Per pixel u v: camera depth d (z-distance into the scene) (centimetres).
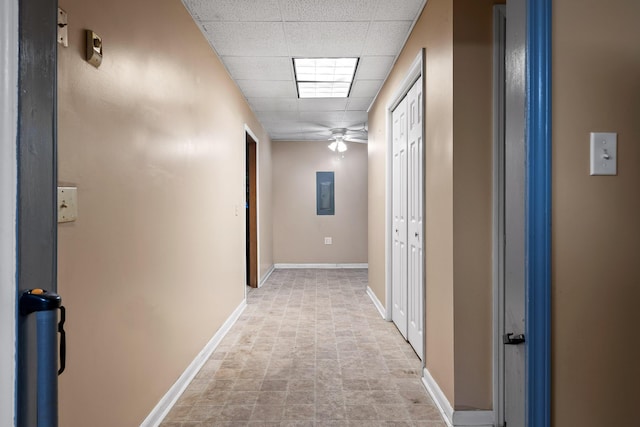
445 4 207
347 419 205
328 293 512
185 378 241
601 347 100
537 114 98
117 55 163
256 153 547
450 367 203
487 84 196
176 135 229
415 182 288
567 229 100
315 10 256
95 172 146
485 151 197
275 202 720
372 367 272
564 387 100
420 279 281
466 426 196
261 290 531
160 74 207
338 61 342
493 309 196
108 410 154
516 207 107
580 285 100
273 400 225
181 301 236
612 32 100
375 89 419
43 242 62
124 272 168
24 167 56
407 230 316
